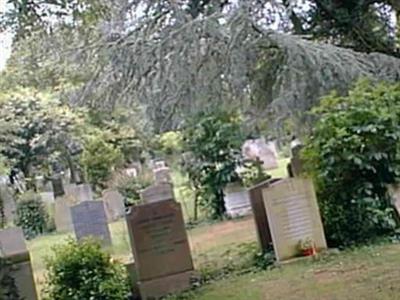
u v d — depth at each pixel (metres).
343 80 10.06
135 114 17.36
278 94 10.49
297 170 9.16
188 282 7.49
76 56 10.96
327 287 6.35
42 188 20.42
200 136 13.83
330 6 11.77
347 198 8.30
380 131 8.23
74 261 6.93
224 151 13.83
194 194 14.61
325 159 8.38
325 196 8.38
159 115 11.07
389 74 10.39
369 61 10.51
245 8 9.86
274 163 22.92
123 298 7.00
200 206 14.48
